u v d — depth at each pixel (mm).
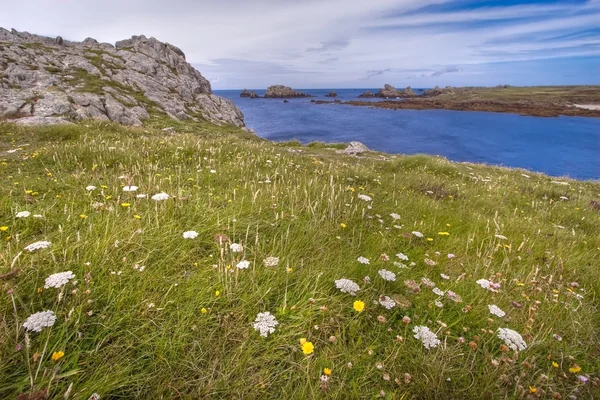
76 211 4121
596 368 2559
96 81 42500
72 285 2545
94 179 5777
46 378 1837
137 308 2479
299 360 2260
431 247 4363
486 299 3160
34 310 2270
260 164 9172
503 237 4496
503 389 2244
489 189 10078
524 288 3496
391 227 4934
